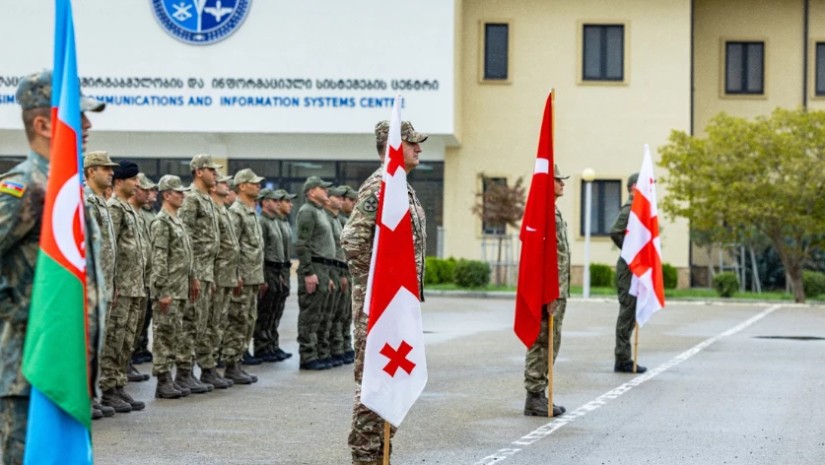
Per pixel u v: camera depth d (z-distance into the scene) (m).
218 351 15.05
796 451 10.20
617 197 42.06
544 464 9.52
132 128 40.12
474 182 42.25
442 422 11.72
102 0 40.00
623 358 16.28
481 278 37.41
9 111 39.84
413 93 39.84
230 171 41.81
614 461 9.67
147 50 40.03
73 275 5.47
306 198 16.69
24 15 39.84
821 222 33.78
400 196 7.91
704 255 43.09
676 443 10.56
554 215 11.95
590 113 42.12
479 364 17.27
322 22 39.94
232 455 9.82
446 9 39.62
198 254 14.01
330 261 16.73
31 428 5.40
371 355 7.80
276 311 17.64
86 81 40.06
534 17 42.12
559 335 12.65
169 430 11.10
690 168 35.44
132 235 12.48
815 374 16.16
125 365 12.45
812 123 34.34
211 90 40.12
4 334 5.78
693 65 43.34
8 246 5.72
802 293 35.03
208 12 40.00
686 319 27.44
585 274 35.44
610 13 42.00
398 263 7.87
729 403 13.23
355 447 8.23
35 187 5.76
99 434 10.85
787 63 43.38
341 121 40.09
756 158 34.09
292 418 11.91
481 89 42.25
